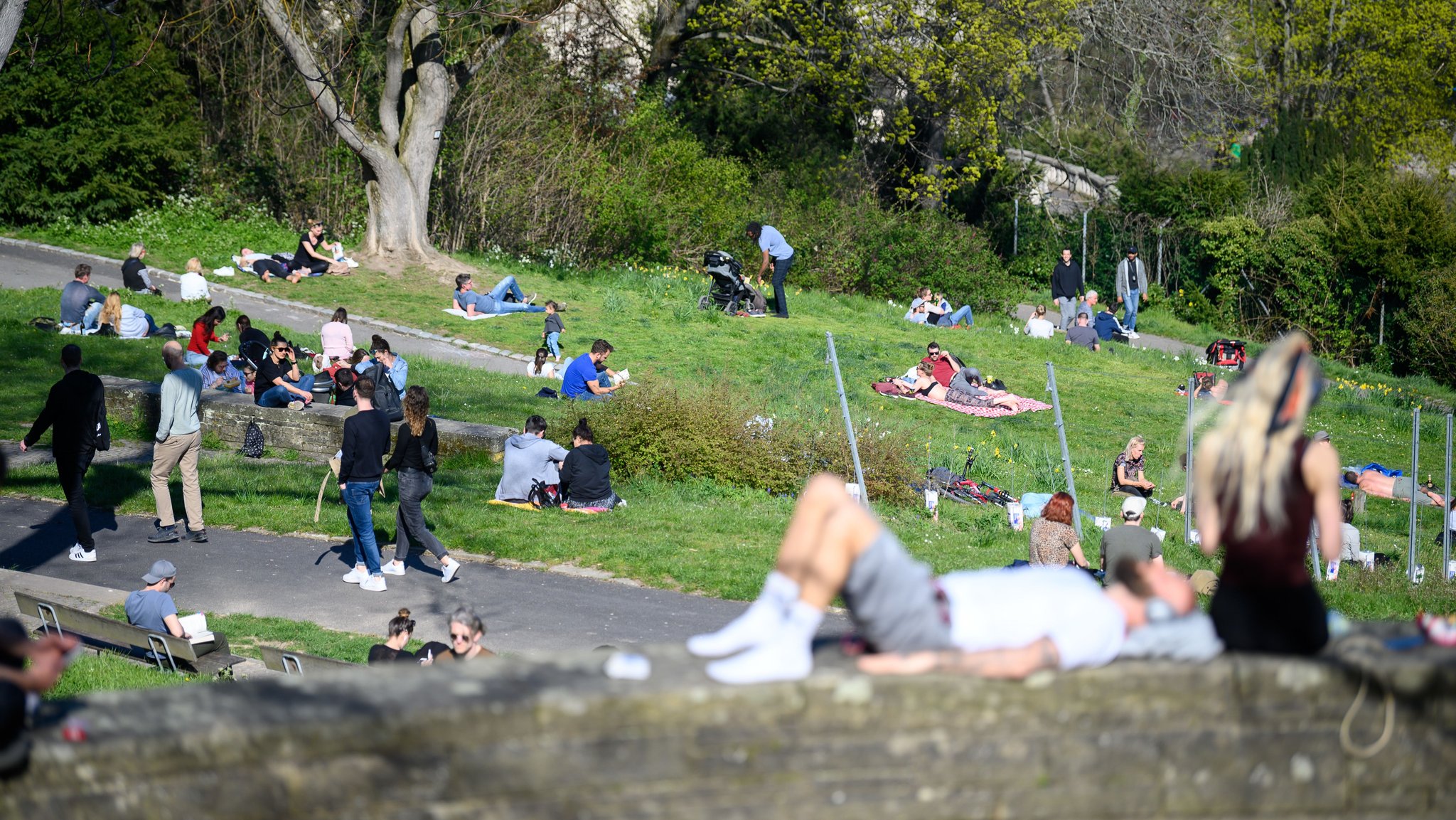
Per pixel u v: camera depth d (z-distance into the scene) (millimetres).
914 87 66250
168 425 23156
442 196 59812
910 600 7055
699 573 22469
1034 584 7398
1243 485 7457
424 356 41531
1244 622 7547
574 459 27141
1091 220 73125
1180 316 69562
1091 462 35406
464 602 20891
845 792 6934
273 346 33031
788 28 72750
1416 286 63281
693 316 49656
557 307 43156
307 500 26906
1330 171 69125
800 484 30406
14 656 6816
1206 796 7289
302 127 63219
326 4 56188
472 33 59812
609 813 6750
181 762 6484
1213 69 73625
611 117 66875
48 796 6414
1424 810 7520
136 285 44938
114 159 56125
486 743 6633
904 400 40375
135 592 17422
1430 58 89938
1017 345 50031
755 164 75125
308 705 6664
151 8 62344
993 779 7062
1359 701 7383
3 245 51688
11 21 29812
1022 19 63312
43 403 32625
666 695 6742
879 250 62375
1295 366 7426
